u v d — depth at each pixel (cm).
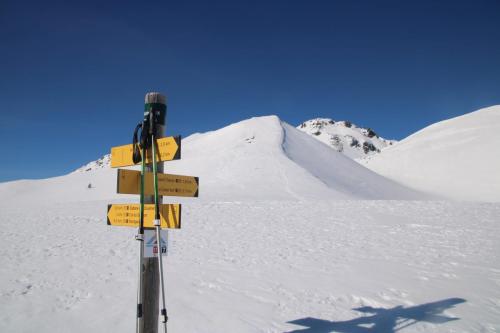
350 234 1379
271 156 6475
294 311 627
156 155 425
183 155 8962
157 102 434
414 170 10412
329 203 2230
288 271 884
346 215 1812
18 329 562
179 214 399
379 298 689
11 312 627
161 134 435
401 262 966
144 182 418
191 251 1130
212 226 1599
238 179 5441
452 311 623
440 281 795
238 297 698
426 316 602
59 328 565
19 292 735
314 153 7912
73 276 853
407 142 12519
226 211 2023
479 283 779
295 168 5878
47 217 1952
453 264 940
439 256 1027
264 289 747
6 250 1148
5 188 8156
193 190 462
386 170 10975
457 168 9769
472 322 579
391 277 826
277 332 546
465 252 1071
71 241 1298
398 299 684
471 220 1584
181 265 954
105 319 599
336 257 1030
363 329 555
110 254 1091
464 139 11162
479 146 10438
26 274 870
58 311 633
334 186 5503
